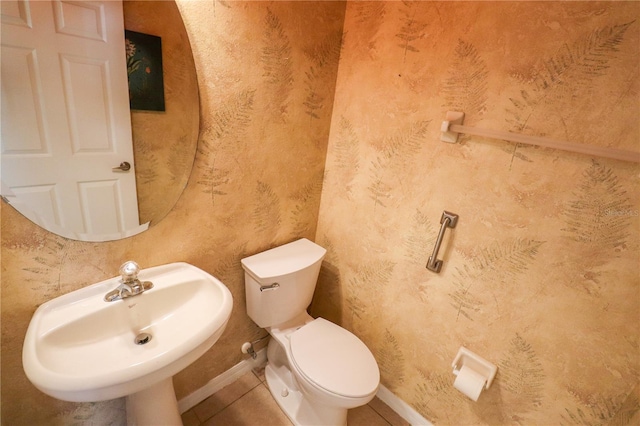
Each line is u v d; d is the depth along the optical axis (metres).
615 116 0.83
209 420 1.41
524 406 1.13
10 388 0.91
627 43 0.78
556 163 0.94
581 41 0.85
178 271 1.15
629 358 0.90
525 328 1.08
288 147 1.40
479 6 1.00
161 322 1.04
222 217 1.27
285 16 1.17
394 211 1.37
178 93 0.99
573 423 1.03
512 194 1.04
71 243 0.91
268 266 1.37
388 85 1.28
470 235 1.16
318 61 1.36
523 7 0.92
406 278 1.39
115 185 0.94
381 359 1.57
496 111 1.02
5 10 0.69
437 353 1.34
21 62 0.73
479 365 1.20
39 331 0.81
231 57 1.07
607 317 0.92
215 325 0.90
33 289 0.87
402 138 1.28
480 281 1.16
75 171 0.86
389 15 1.22
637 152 0.80
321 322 1.50
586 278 0.94
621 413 0.93
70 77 0.80
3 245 0.80
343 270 1.66
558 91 0.90
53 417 1.02
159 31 0.90
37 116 0.77
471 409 1.28
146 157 0.98
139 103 0.92
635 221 0.84
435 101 1.16
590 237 0.91
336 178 1.58
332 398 1.15
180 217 1.14
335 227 1.64
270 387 1.57
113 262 1.01
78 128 0.84
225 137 1.16
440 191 1.21
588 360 0.97
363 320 1.61
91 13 0.79
